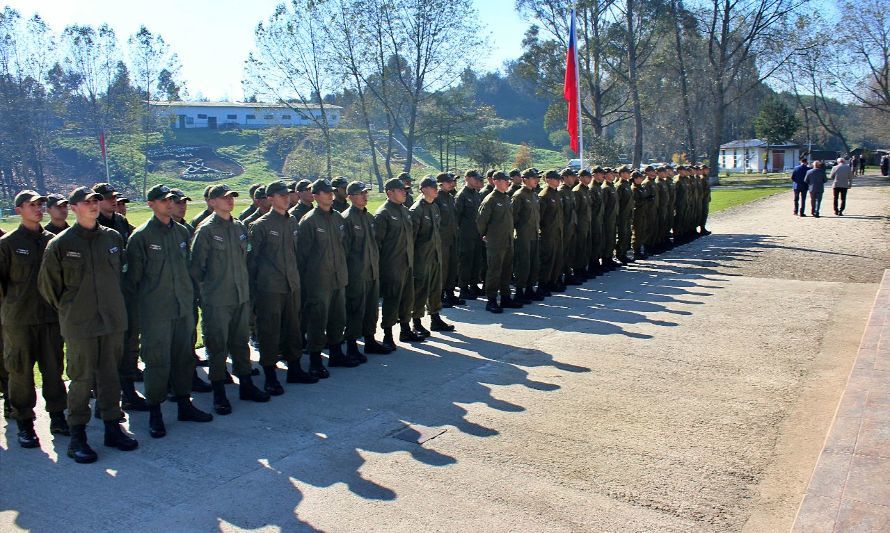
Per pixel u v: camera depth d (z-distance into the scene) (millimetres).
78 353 5289
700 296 10836
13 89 49531
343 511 4402
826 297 10477
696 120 56656
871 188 36031
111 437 5559
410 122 43531
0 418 6371
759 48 43562
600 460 5066
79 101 56438
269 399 6641
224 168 59344
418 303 8711
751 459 5051
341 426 5898
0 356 6113
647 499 4473
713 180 46031
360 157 58281
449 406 6305
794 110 89875
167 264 5891
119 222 7211
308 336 7344
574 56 18031
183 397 6145
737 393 6438
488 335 8844
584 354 7832
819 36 41469
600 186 13023
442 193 10391
